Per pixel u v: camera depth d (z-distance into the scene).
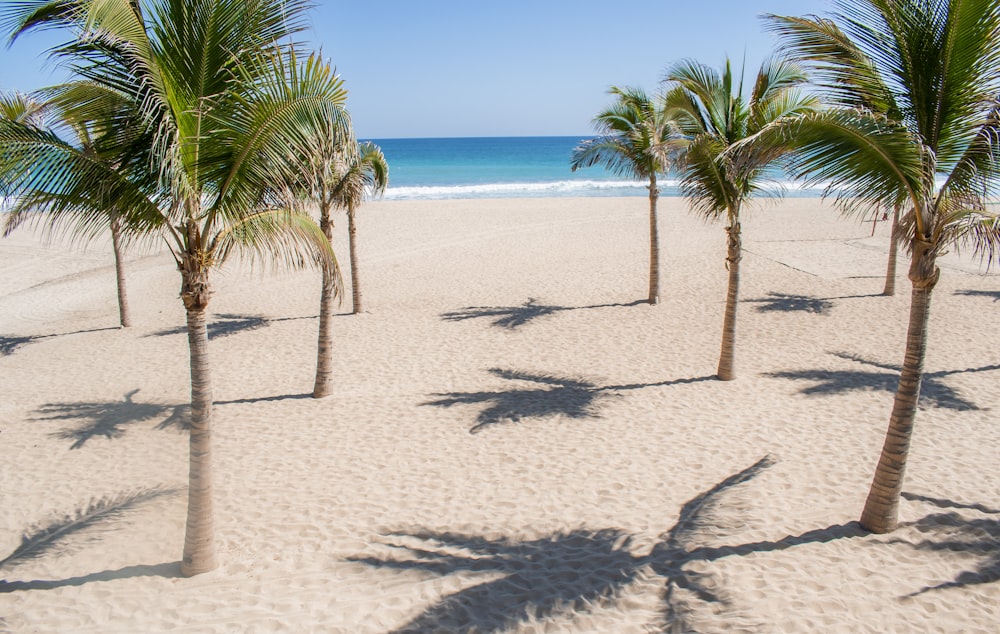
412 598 5.00
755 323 13.03
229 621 4.73
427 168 76.94
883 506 5.79
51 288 18.09
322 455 7.83
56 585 5.29
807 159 5.38
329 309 9.65
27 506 6.76
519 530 6.06
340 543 5.88
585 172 68.75
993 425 8.17
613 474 7.16
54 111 4.41
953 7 4.66
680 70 9.34
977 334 11.90
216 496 6.85
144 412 9.38
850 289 15.42
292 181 5.14
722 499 6.54
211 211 4.84
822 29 5.35
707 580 5.18
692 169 9.38
